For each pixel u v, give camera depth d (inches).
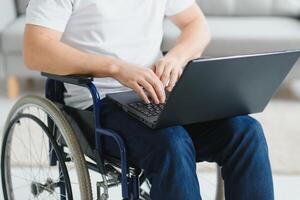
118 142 54.7
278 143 106.4
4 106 126.6
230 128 58.5
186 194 51.5
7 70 129.3
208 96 51.2
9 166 74.6
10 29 126.3
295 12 147.8
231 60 48.1
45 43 56.6
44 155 89.7
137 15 62.4
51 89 66.1
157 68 59.4
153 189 52.9
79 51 57.6
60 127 58.3
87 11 60.3
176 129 54.3
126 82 56.0
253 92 54.7
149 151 53.1
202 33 69.8
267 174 57.7
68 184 59.2
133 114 56.0
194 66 46.6
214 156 60.6
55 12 57.7
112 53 61.4
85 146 61.4
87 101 62.1
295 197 86.8
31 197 80.8
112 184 58.9
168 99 49.5
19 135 100.9
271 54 50.4
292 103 131.9
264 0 147.2
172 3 70.1
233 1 147.1
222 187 72.2
